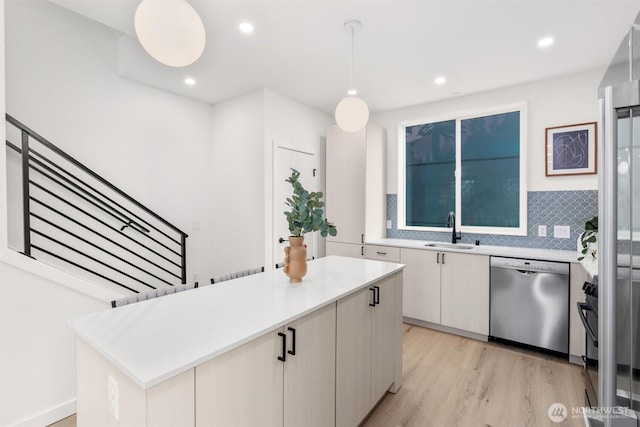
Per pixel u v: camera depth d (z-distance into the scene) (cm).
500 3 198
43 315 191
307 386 138
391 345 214
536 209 322
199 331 112
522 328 278
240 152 362
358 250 385
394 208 421
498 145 359
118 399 94
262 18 215
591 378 173
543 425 187
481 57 269
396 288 221
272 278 190
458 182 382
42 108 258
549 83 313
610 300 104
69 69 273
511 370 249
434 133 404
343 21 219
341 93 358
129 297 159
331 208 409
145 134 329
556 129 307
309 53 264
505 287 286
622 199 101
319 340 145
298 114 386
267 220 344
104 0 197
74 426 191
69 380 201
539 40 241
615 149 101
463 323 310
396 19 216
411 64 284
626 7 200
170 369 86
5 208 177
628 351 100
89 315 129
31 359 187
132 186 320
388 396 216
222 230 383
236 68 294
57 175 256
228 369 104
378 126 407
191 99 372
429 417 194
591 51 257
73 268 276
